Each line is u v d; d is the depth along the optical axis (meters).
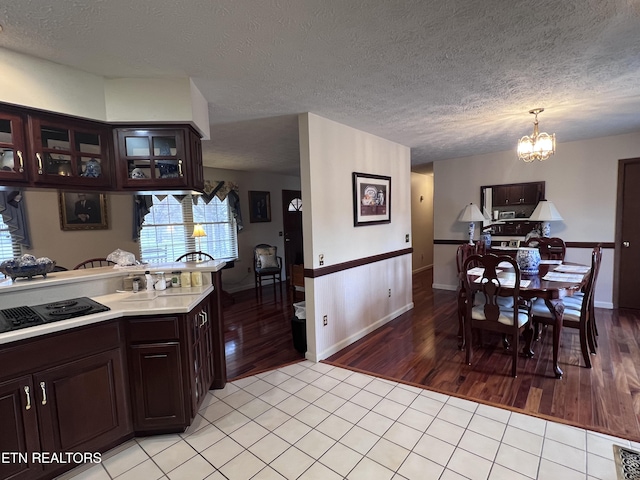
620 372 2.74
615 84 2.49
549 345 3.36
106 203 4.44
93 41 1.75
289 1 1.44
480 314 2.95
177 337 2.05
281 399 2.51
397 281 4.52
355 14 1.56
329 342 3.33
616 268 4.44
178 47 1.83
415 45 1.87
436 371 2.90
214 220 5.93
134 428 2.07
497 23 1.65
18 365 1.62
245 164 5.64
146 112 2.24
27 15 1.50
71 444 1.81
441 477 1.72
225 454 1.93
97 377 1.89
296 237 7.69
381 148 4.10
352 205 3.62
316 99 2.69
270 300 5.66
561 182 4.73
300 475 1.76
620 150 4.30
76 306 2.00
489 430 2.07
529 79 2.38
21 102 1.88
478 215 5.06
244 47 1.84
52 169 2.08
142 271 2.53
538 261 3.40
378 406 2.38
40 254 3.89
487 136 4.08
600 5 1.51
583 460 1.79
